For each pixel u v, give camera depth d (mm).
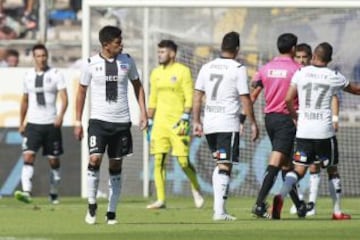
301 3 65500
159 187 52156
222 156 41531
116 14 65938
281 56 44344
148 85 65688
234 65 41438
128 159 64625
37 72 56281
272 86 43875
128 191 64750
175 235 33812
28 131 56281
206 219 42688
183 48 65875
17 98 64625
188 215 45594
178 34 66000
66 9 85312
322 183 64500
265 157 64562
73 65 81500
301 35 65688
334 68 65688
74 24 85188
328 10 65625
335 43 65625
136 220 42031
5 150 64500
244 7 65625
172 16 66062
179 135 52375
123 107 38469
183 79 52531
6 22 83750
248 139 64625
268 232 35156
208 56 65750
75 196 64625
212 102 41656
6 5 84000
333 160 42281
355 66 65562
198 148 64250
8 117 64625
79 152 64562
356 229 36688
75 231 35719
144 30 66000
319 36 65625
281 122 43625
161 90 52750
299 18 65625
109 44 38125
